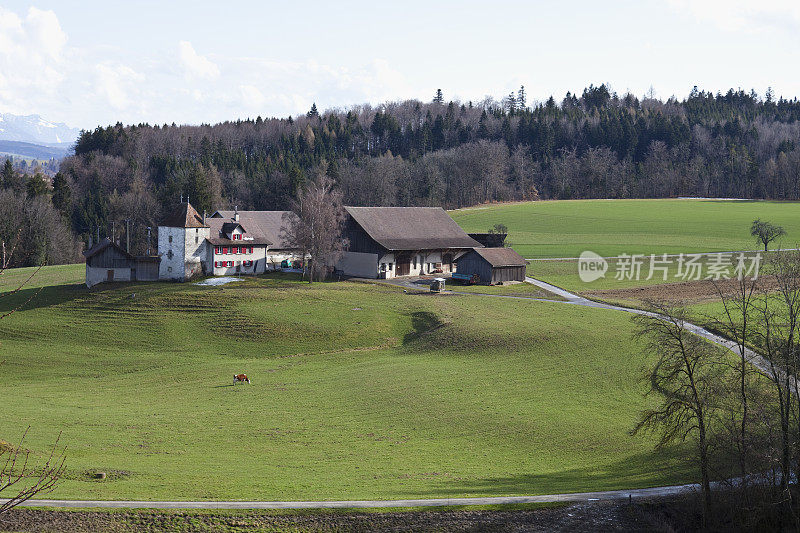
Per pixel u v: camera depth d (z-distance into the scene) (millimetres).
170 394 57438
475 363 63938
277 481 36094
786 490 33594
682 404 36219
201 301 85125
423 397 54656
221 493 33344
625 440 45938
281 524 30297
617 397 54156
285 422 49125
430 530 30672
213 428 47344
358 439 45625
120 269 96438
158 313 82125
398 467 40094
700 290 94688
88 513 29250
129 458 39250
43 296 90062
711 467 35969
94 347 73625
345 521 30969
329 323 78562
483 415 50531
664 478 38781
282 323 78250
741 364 38344
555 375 59500
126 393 58250
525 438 46188
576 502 34188
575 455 43406
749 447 34438
